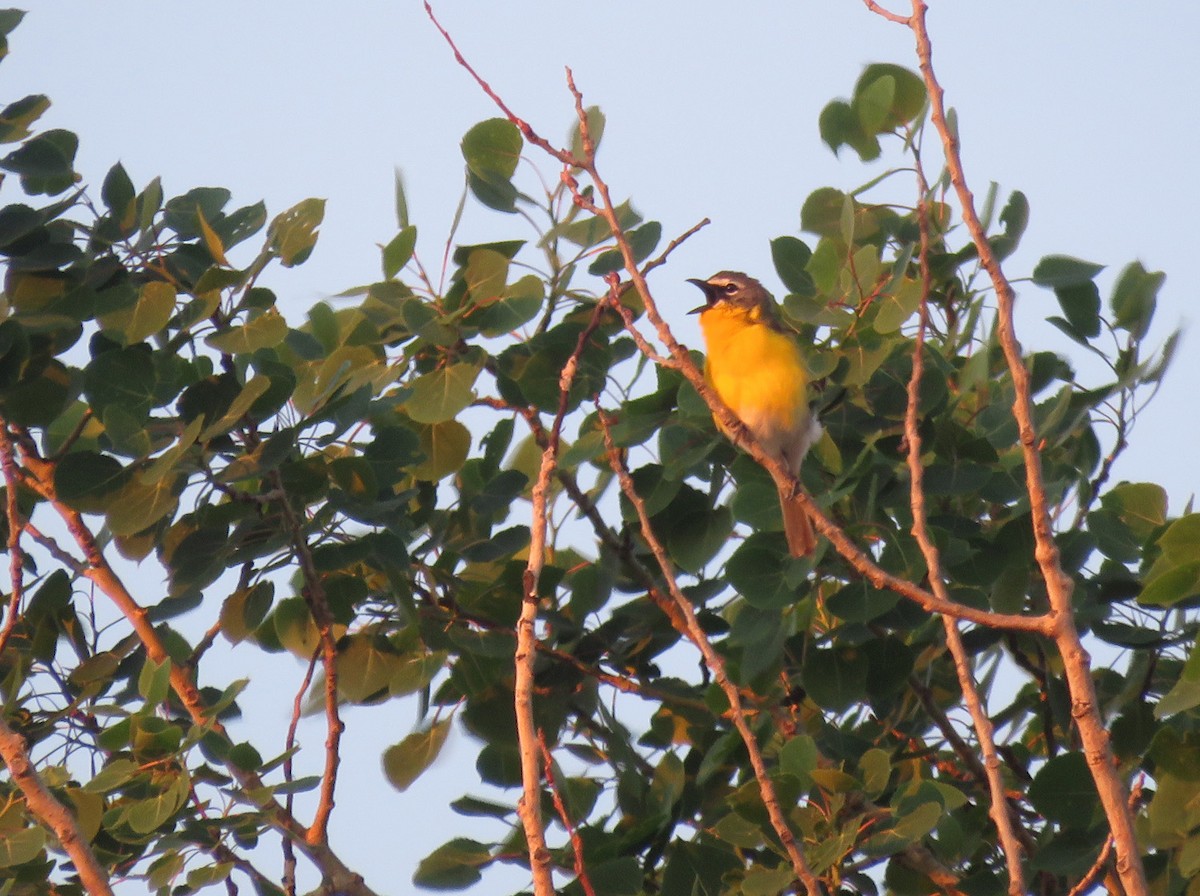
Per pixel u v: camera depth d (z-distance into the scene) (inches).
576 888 396.5
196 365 467.5
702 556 460.8
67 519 446.9
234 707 450.9
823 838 373.4
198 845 377.1
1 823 367.6
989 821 440.8
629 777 434.0
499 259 449.1
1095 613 441.4
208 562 432.1
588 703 469.4
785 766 382.6
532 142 353.4
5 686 437.1
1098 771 285.0
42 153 468.4
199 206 459.2
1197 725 416.2
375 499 442.6
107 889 330.3
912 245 437.7
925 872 403.5
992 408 482.6
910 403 332.8
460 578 485.1
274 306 454.3
